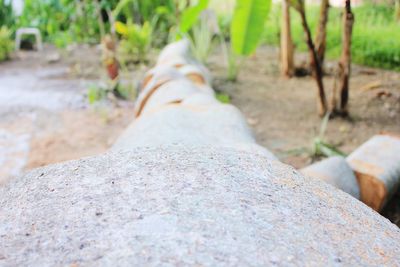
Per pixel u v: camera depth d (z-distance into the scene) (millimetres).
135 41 4949
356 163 1892
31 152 2770
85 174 877
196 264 597
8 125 3256
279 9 4609
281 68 4434
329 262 640
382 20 5000
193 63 3768
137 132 1643
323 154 2498
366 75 4258
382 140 2080
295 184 880
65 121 3344
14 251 644
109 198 771
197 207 733
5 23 6898
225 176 856
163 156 949
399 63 4441
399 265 672
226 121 1696
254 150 1352
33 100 3879
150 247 627
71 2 7074
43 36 7223
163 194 773
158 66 3357
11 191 865
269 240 667
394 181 1831
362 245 708
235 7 2463
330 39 4895
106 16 6973
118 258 607
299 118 3207
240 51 2604
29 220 728
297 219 742
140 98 2590
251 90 3971
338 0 6371
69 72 4930
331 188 931
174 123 1646
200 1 2613
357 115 3209
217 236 661
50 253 632
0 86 4387
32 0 7281
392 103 3438
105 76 4609
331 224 752
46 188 838
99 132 3111
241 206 748
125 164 909
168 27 6285
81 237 662
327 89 3893
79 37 6828
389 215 1890
